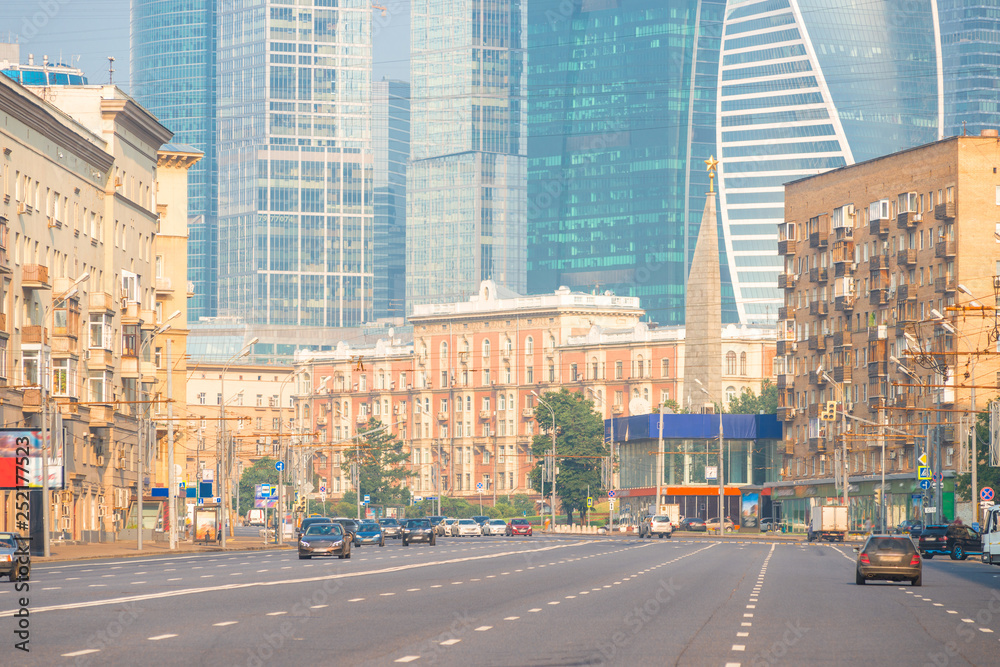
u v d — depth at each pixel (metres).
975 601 40.31
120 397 108.31
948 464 127.19
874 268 144.12
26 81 112.44
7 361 86.44
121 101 108.25
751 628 29.94
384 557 73.31
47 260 94.38
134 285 110.38
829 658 24.47
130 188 113.06
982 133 131.50
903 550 48.84
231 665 22.47
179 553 83.38
